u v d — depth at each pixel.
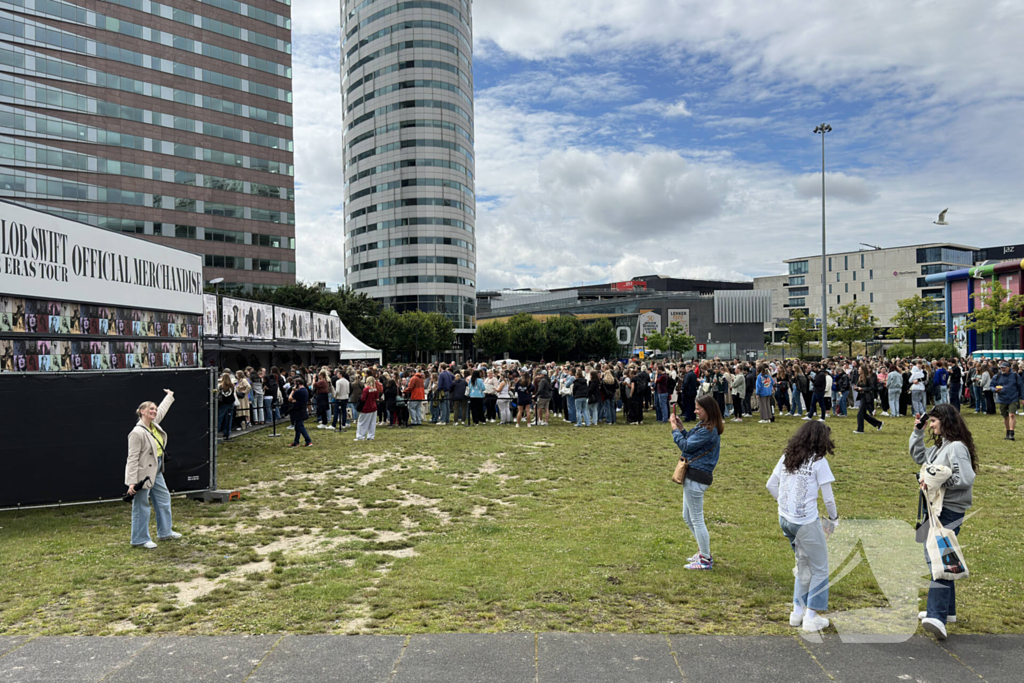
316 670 4.18
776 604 5.42
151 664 4.30
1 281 11.24
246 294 66.94
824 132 42.41
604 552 6.90
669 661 4.29
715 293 112.69
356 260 117.44
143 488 7.39
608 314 117.62
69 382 9.40
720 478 11.29
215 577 6.36
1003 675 4.06
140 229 74.88
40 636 4.83
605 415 21.36
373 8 113.38
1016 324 43.19
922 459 5.26
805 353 101.81
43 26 68.06
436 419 22.28
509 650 4.46
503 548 7.11
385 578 6.11
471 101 120.56
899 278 134.25
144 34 75.50
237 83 83.62
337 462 13.43
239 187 83.44
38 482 9.22
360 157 116.56
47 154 68.31
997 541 7.30
